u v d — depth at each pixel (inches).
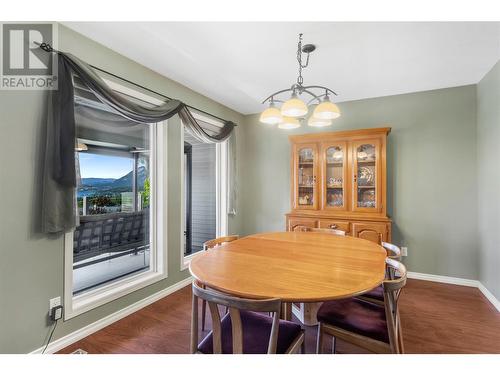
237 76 106.5
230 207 146.5
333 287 45.1
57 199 66.9
